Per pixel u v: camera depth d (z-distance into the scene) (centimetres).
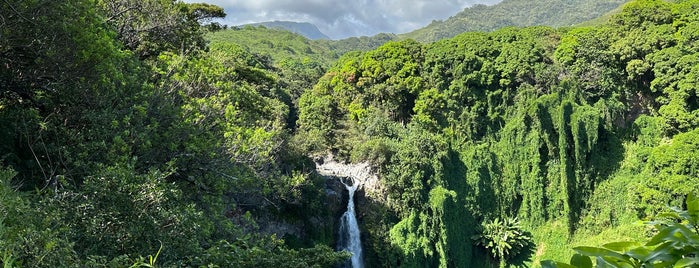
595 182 3928
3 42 1125
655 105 4134
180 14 2242
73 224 752
